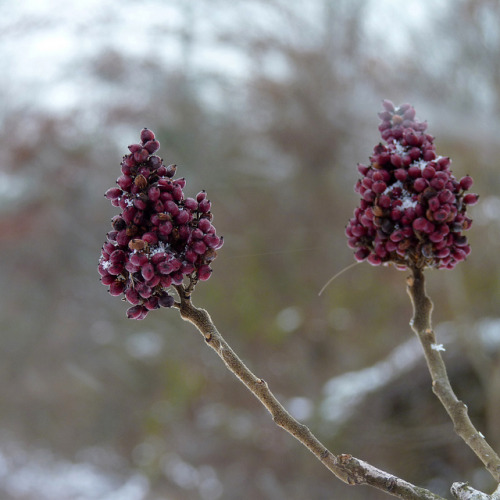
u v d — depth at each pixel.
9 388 12.18
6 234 11.43
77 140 10.02
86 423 11.59
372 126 9.41
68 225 11.45
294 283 10.29
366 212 1.22
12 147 9.93
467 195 1.21
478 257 8.14
